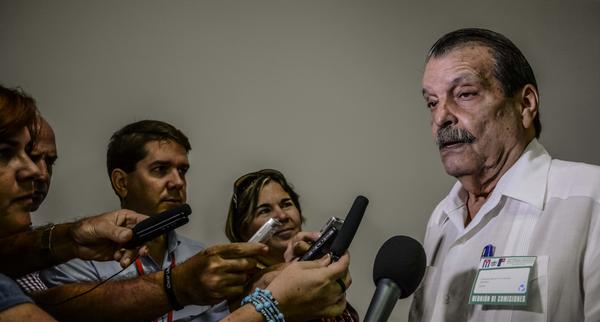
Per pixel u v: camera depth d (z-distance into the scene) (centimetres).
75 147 223
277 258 205
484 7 294
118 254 119
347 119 261
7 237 122
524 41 296
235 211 220
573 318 121
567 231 125
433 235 160
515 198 135
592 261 121
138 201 201
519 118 139
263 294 106
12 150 112
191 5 251
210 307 176
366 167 259
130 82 236
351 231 112
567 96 296
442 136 139
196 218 231
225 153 241
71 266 173
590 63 303
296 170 249
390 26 277
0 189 110
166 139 206
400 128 268
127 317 130
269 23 260
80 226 117
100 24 238
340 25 270
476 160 138
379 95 268
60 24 232
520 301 121
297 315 108
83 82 230
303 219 245
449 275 142
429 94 143
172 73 242
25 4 230
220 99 246
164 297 126
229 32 254
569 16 305
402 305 244
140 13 244
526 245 130
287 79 257
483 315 129
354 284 246
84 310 132
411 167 265
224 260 117
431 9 286
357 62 269
